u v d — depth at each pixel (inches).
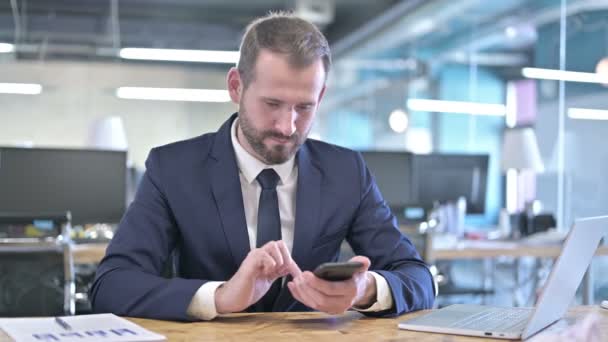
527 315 55.1
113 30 434.6
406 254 66.4
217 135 66.1
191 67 477.4
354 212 67.2
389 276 57.7
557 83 237.8
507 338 47.5
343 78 459.5
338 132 468.1
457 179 178.1
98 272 59.9
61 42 433.1
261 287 54.0
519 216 181.9
